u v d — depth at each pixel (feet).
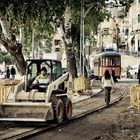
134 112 68.59
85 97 100.89
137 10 320.91
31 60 55.77
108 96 79.46
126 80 208.23
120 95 109.29
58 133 46.83
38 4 93.20
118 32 417.49
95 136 44.42
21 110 52.06
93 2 139.03
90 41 183.42
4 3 88.07
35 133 45.96
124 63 318.45
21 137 42.91
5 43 91.15
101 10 160.35
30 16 92.73
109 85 79.36
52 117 52.26
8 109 52.16
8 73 152.66
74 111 69.26
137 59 317.42
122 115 64.44
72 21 146.10
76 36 154.20
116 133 46.32
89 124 54.24
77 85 104.53
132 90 76.54
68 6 121.19
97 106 78.79
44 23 99.19
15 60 92.38
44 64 55.67
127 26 410.11
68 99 57.82
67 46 130.62
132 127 51.19
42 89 54.90
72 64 131.54
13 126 51.62
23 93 53.47
